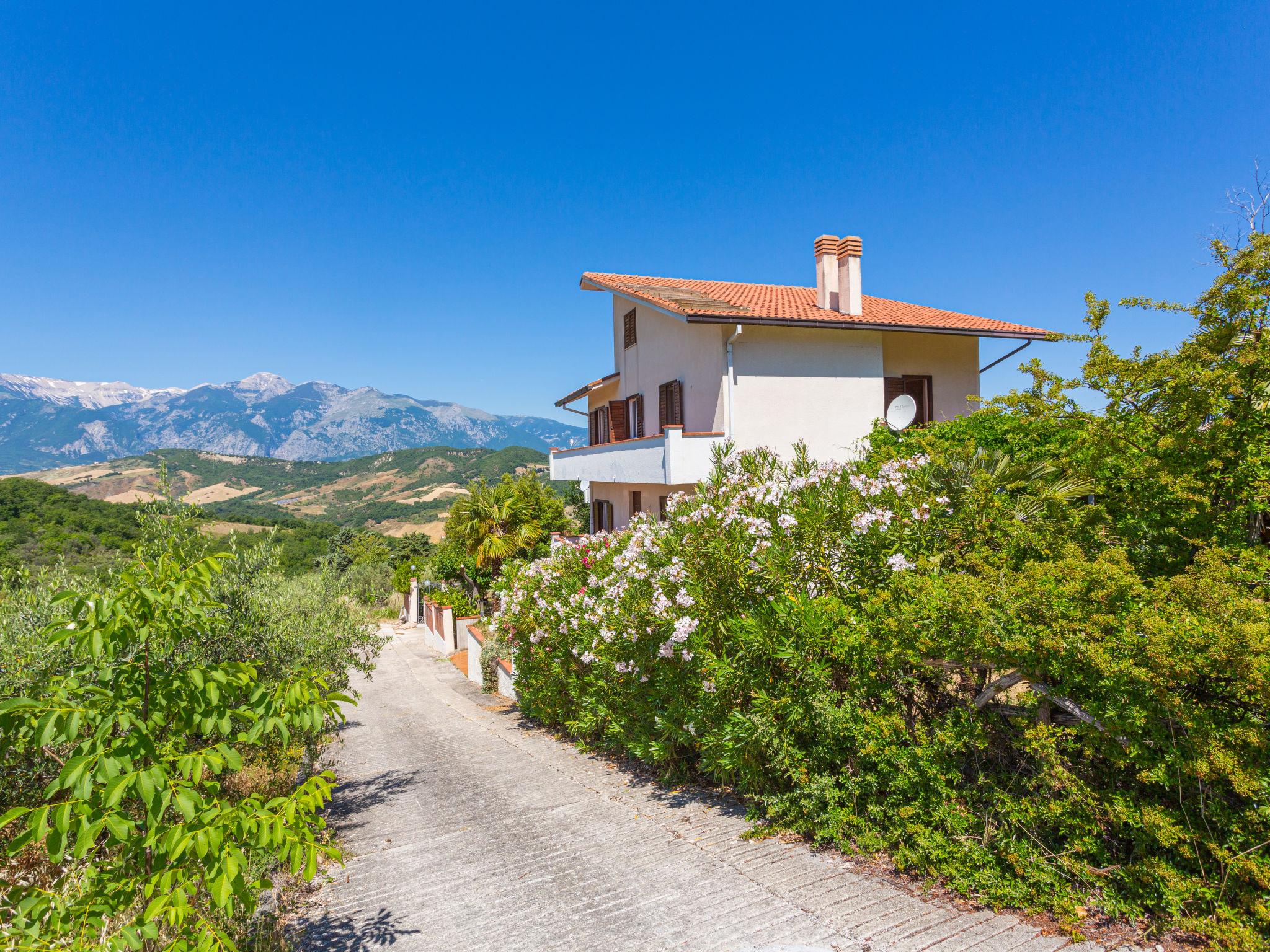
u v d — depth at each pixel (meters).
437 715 14.33
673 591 6.53
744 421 14.66
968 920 3.78
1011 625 3.90
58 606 5.25
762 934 3.81
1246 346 5.01
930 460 6.71
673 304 14.76
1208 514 4.93
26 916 2.94
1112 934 3.46
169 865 3.10
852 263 15.69
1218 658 3.07
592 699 8.84
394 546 62.72
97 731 3.18
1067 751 4.07
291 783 7.07
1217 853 3.24
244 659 7.18
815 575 5.69
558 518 36.88
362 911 4.57
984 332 15.63
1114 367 5.55
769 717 5.25
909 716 4.84
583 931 4.05
